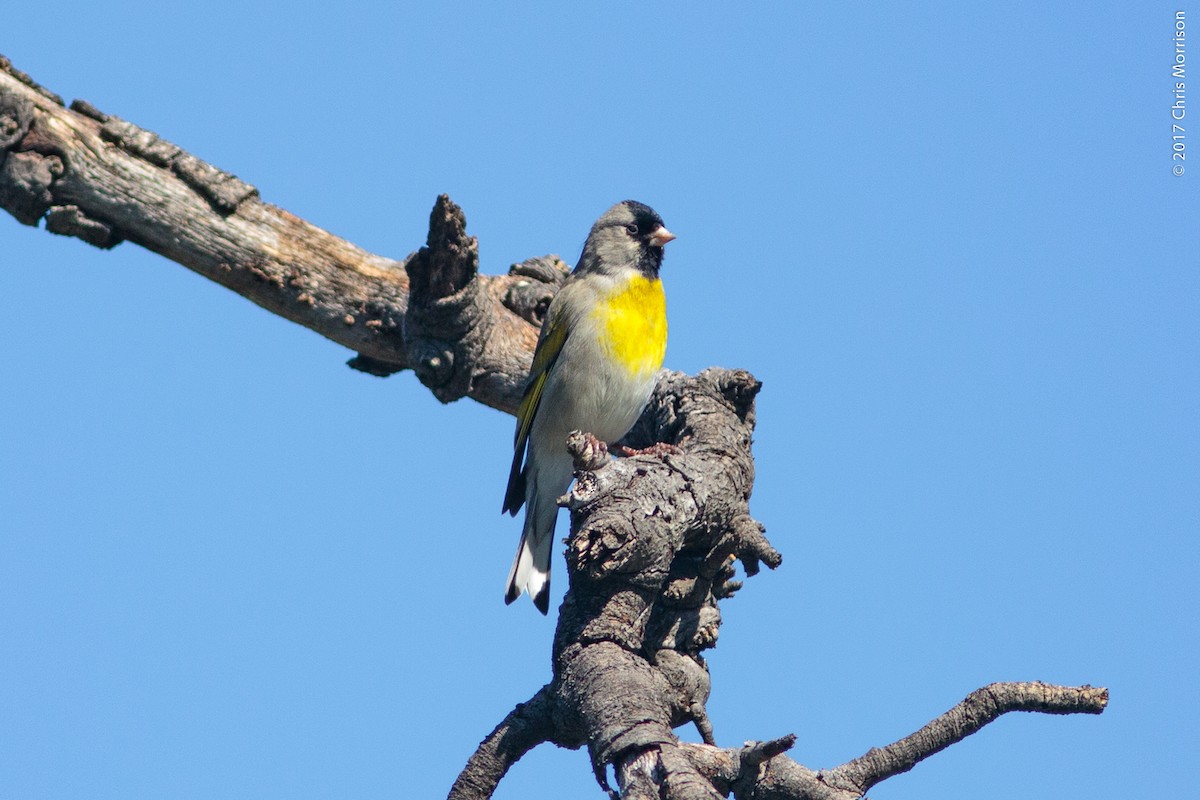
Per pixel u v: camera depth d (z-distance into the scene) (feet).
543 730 26.68
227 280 40.47
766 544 30.94
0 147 37.96
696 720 29.99
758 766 23.84
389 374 43.60
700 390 38.52
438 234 37.42
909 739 24.99
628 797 22.48
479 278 41.14
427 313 39.24
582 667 26.40
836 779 24.72
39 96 38.68
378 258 41.96
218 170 40.37
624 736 24.03
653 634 30.78
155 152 39.55
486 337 40.57
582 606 28.22
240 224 40.11
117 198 38.83
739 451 35.40
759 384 37.96
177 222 39.40
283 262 40.40
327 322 41.14
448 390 40.70
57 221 38.60
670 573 31.32
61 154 38.37
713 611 31.63
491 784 26.48
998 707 24.75
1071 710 24.77
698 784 21.81
